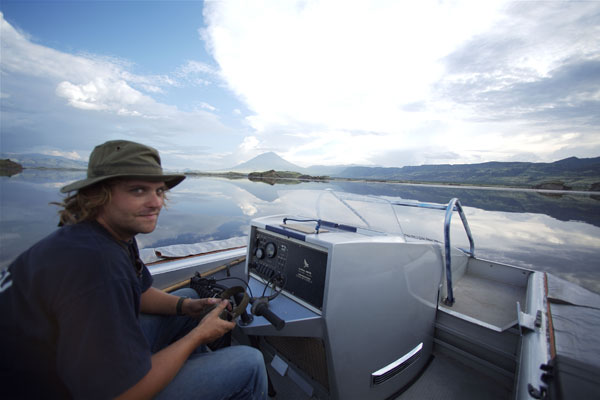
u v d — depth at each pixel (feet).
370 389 4.90
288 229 5.25
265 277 5.56
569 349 3.80
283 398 5.50
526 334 4.87
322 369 4.82
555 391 2.93
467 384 5.87
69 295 2.25
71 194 2.82
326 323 4.08
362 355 4.60
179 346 3.04
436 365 6.41
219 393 3.30
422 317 5.83
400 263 4.98
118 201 2.82
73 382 2.26
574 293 5.98
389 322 4.91
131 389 2.41
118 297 2.49
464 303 7.34
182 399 3.09
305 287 4.62
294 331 4.30
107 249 2.59
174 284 7.51
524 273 8.34
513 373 5.63
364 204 6.09
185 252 9.18
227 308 3.87
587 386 2.77
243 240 10.82
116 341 2.37
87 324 2.25
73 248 2.39
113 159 2.72
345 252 4.14
